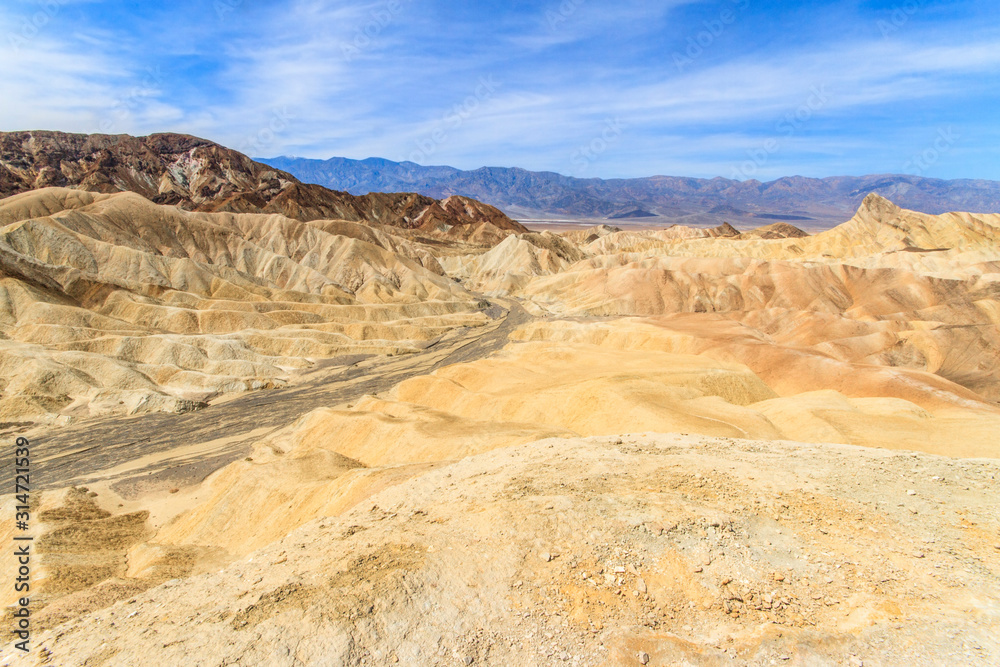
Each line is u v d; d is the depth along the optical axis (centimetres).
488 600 1048
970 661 802
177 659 927
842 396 4147
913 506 1319
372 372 7931
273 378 7375
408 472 2420
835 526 1243
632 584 1062
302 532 1659
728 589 1034
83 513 3747
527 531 1248
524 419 4291
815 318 8675
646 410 3544
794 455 1772
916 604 949
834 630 902
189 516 3466
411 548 1246
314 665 901
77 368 6331
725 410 3691
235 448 5138
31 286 7769
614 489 1491
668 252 18688
